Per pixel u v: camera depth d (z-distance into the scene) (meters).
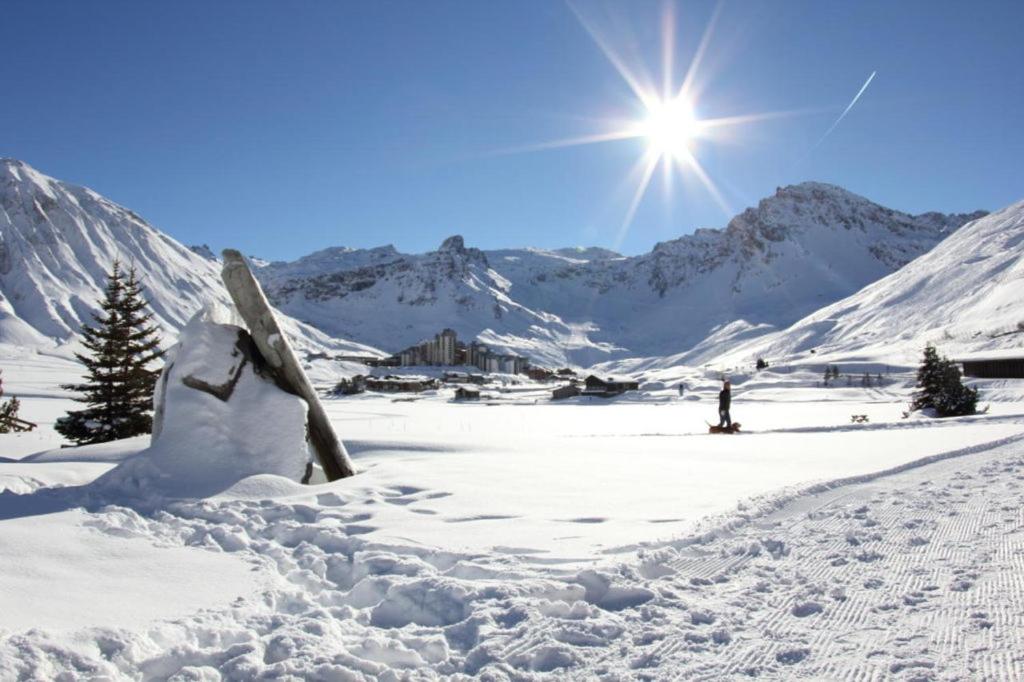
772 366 107.81
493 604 4.90
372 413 65.62
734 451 15.24
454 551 6.22
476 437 19.16
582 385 100.56
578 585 5.18
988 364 62.47
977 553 6.18
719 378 98.88
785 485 9.98
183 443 10.36
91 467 11.69
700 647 4.28
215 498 9.11
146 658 4.08
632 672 3.95
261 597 5.30
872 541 6.73
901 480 10.49
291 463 10.67
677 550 6.31
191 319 11.80
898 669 3.89
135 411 25.11
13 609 4.66
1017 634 4.31
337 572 6.16
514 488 9.87
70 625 4.50
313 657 4.11
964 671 3.83
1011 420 23.69
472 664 4.10
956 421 24.19
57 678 3.71
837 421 33.44
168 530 7.45
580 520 7.67
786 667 3.96
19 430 32.91
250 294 11.55
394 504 8.87
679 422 41.31
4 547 6.10
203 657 4.14
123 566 5.94
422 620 4.95
